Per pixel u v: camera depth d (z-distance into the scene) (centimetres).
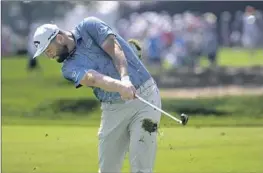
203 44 6066
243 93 4494
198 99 4188
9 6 7194
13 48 7156
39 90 4956
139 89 1628
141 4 6450
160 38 6097
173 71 5453
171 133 2966
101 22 1639
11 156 2527
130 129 1664
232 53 6194
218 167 2295
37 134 3078
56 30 1588
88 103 4269
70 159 2461
